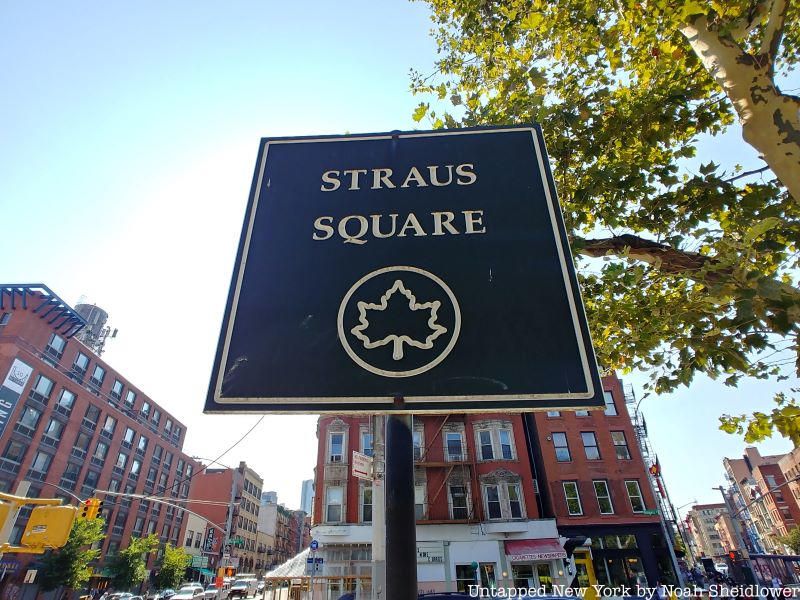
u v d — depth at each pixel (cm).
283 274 230
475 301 217
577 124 533
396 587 161
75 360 3772
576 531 2189
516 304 215
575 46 583
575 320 208
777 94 293
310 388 194
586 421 2478
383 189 264
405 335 208
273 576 2147
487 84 658
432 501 2225
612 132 526
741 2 327
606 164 529
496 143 282
